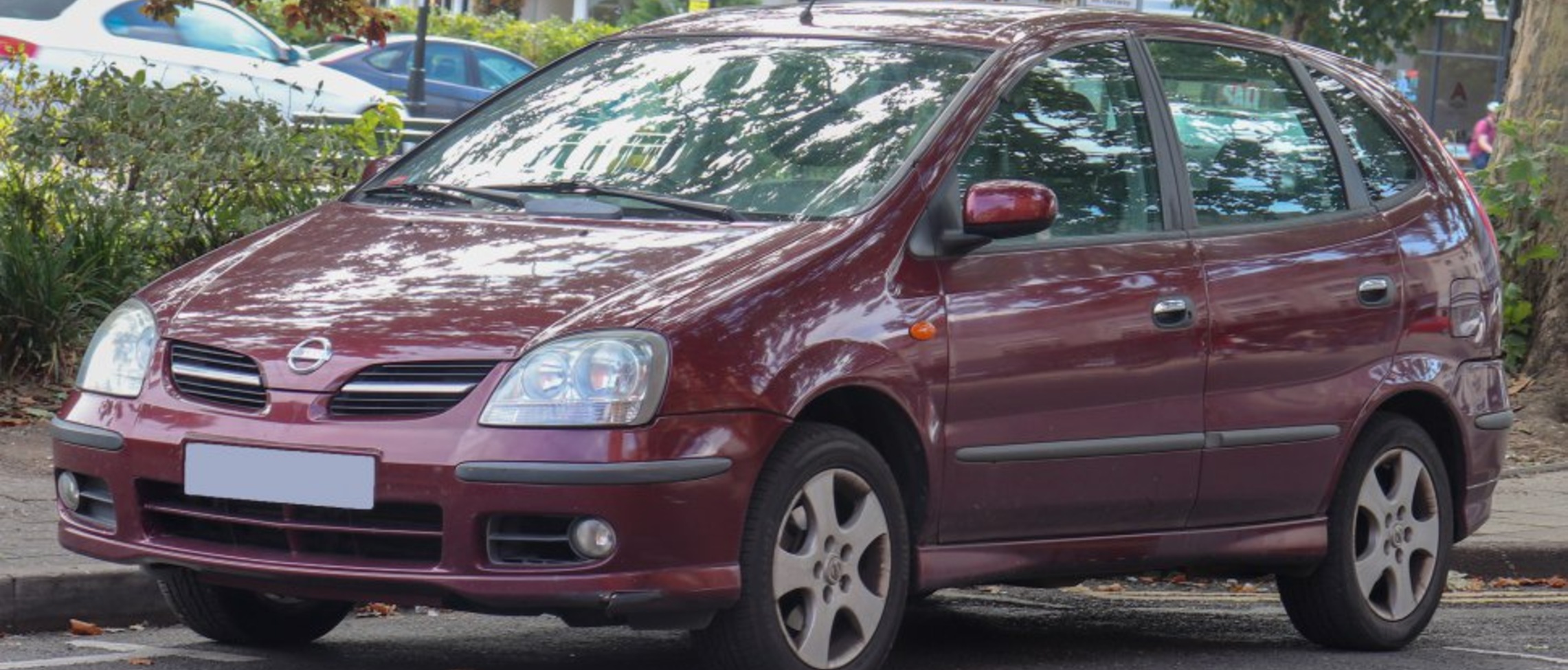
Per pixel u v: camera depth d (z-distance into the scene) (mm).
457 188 11047
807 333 9492
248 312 9719
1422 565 12773
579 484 8852
